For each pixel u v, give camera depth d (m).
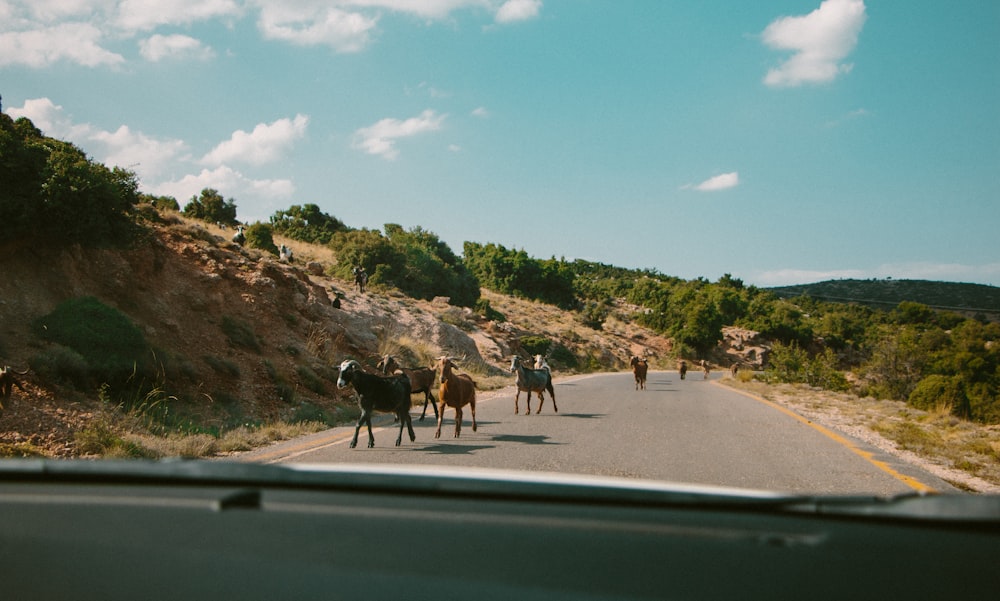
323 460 9.32
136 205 21.08
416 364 27.12
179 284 18.20
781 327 125.00
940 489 7.77
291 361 18.42
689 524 1.89
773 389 28.44
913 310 149.88
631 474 8.38
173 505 2.02
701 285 190.12
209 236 22.52
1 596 1.51
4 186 13.87
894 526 1.90
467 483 2.12
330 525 1.86
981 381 61.66
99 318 13.45
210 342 16.73
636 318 118.69
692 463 9.21
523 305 86.88
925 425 17.16
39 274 14.30
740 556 1.67
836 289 199.75
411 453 9.94
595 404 19.16
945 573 1.59
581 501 2.08
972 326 66.88
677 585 1.51
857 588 1.50
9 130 15.07
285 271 23.42
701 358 101.56
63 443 9.26
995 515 1.75
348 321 25.94
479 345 43.25
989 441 13.60
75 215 14.88
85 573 1.59
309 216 73.44
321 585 1.51
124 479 2.19
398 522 1.89
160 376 13.59
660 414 16.09
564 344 68.38
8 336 12.06
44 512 1.97
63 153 15.55
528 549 1.69
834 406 20.39
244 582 1.52
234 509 2.01
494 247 112.00
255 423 13.55
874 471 8.80
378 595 1.46
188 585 1.52
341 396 18.25
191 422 12.42
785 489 7.59
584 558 1.65
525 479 2.32
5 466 2.18
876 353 53.72
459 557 1.64
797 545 1.75
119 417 11.02
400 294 47.56
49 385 11.16
